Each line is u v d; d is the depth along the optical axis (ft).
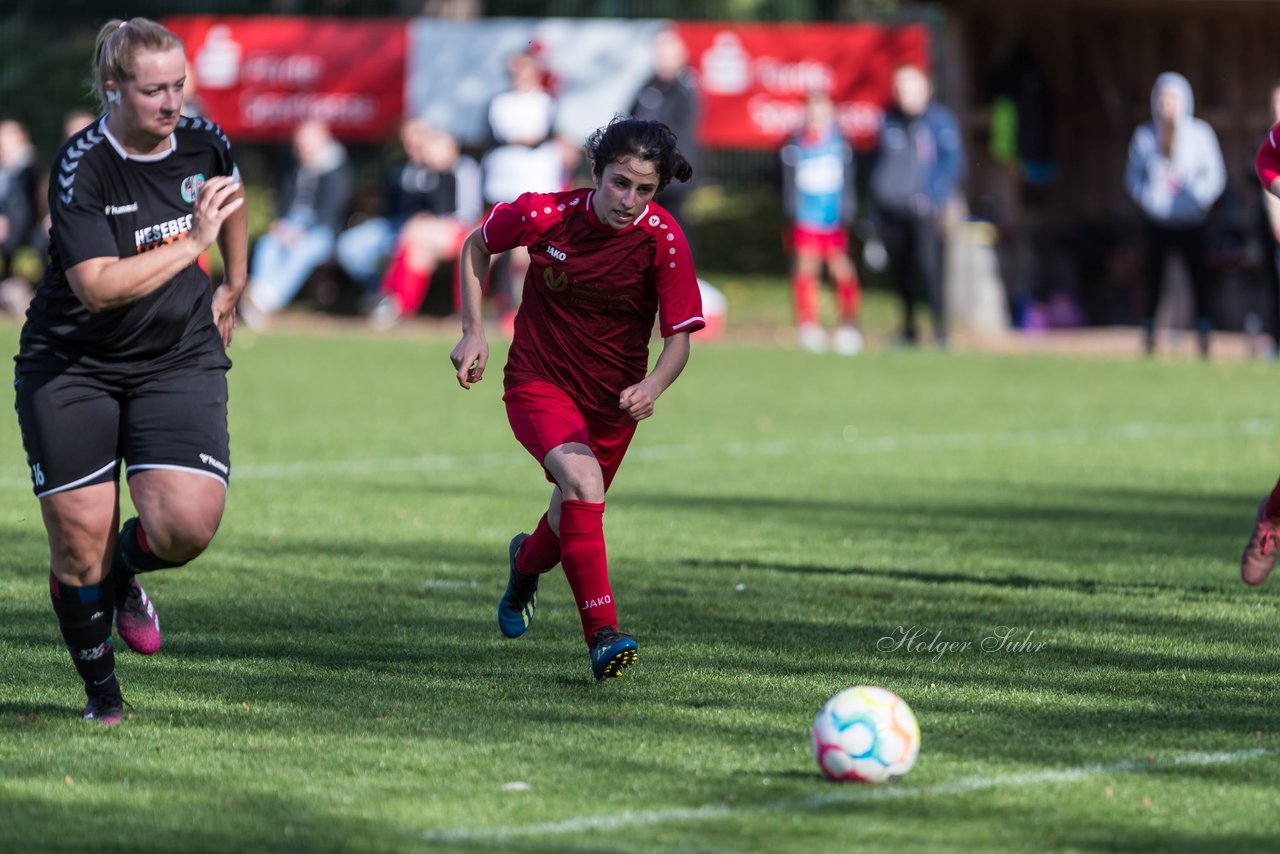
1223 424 178.70
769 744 60.85
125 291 57.88
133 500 61.82
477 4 363.15
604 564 70.08
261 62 305.12
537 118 257.75
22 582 92.99
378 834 50.49
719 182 339.98
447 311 293.64
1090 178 298.15
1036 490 135.13
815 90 290.15
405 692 68.80
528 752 59.57
